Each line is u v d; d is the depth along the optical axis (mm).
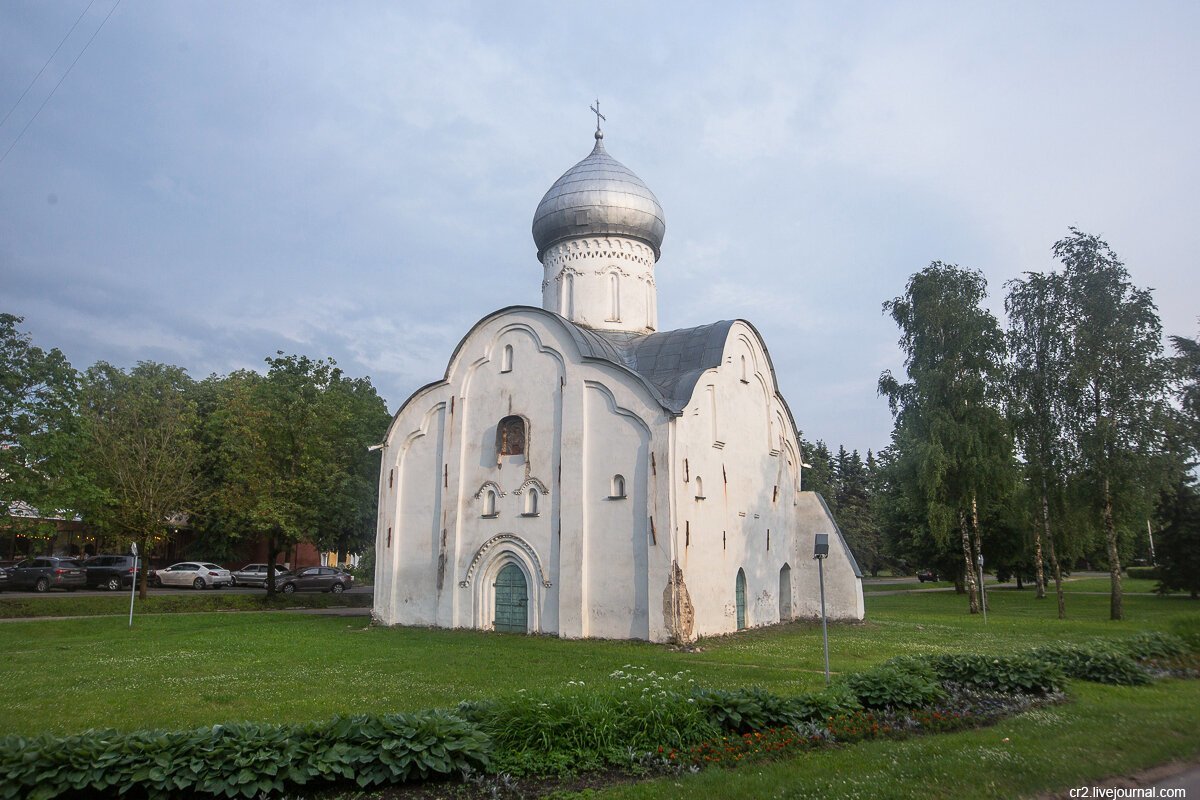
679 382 24250
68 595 37812
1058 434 32531
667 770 9125
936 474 33656
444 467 26781
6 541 51281
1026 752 9312
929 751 9516
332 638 23266
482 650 20281
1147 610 36688
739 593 25828
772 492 29094
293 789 8375
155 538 35875
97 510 34781
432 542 26781
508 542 24781
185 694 14078
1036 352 33438
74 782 7707
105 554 46531
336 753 8469
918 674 13031
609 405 23656
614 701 10180
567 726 9477
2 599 32375
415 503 27547
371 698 13578
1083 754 9211
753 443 27875
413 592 26875
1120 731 10422
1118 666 14820
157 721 11812
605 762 9289
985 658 14047
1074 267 32812
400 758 8539
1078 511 32250
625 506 22781
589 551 23172
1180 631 17984
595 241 30031
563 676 15984
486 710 9766
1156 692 13797
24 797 7586
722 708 10531
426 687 14688
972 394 34531
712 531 24062
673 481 21953
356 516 42031
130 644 21984
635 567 22266
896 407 37812
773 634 25172
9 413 27812
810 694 11461
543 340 25438
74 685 15180
